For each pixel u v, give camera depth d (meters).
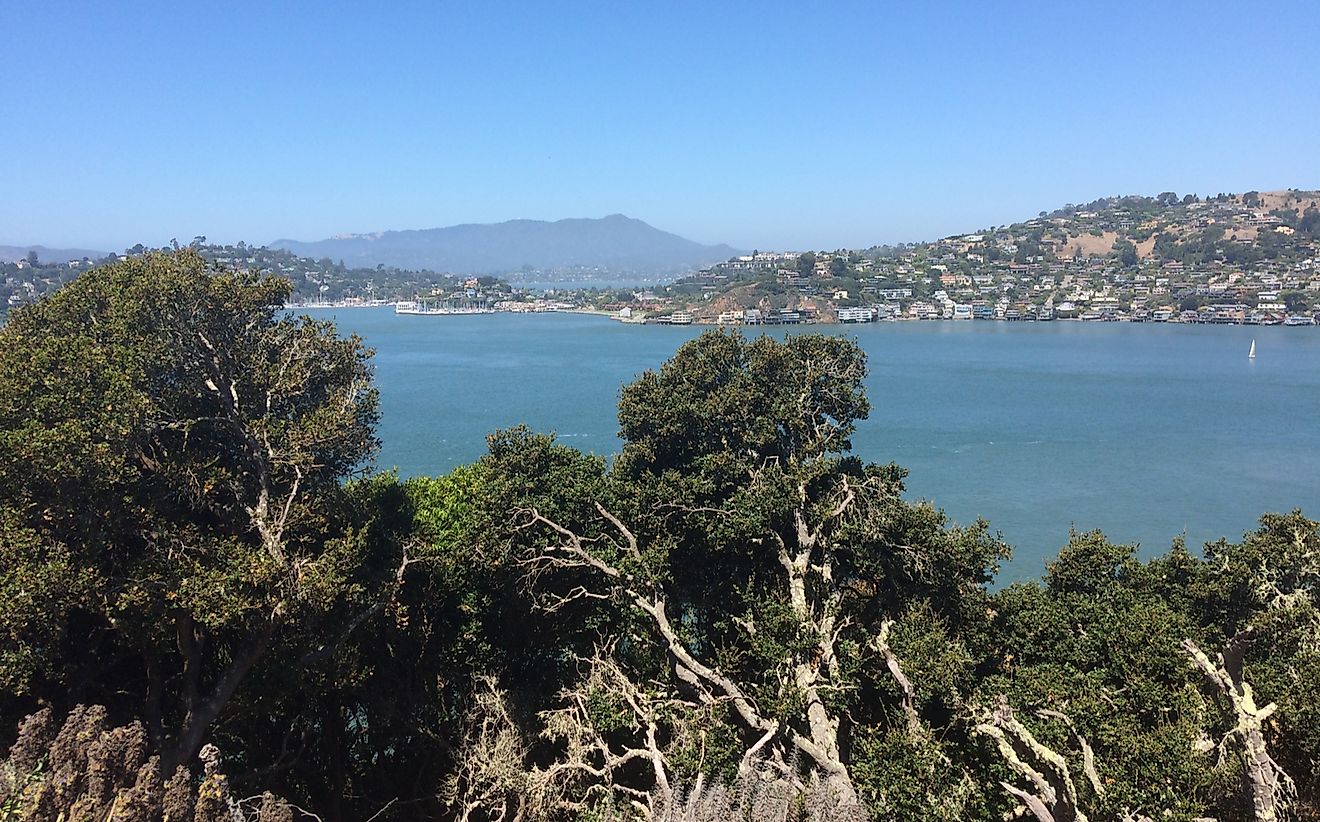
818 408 26.48
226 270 22.61
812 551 24.64
